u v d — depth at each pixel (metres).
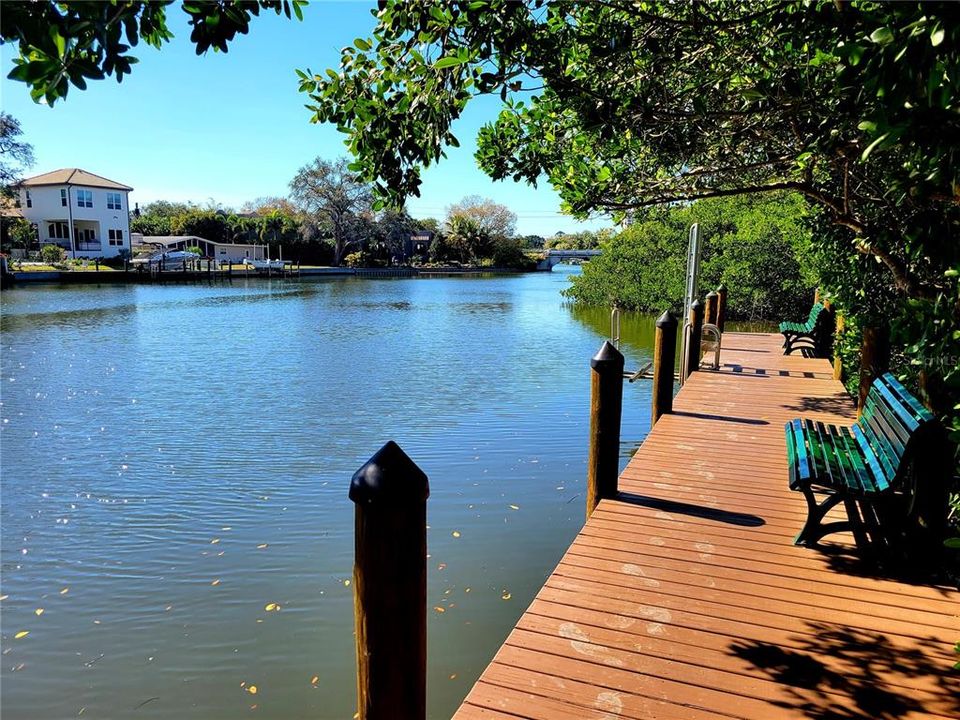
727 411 6.74
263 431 9.30
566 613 2.97
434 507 6.28
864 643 2.73
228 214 77.50
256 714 3.65
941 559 3.27
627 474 4.84
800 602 3.05
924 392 4.26
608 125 4.11
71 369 14.17
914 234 2.48
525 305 29.53
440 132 3.09
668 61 4.22
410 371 13.64
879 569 3.37
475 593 4.75
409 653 1.92
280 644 4.27
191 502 6.67
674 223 23.00
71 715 3.67
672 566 3.41
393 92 3.17
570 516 6.07
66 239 50.94
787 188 4.98
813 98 3.97
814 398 7.30
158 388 12.23
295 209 76.00
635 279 24.48
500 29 3.24
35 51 1.69
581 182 5.57
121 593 4.92
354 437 8.92
